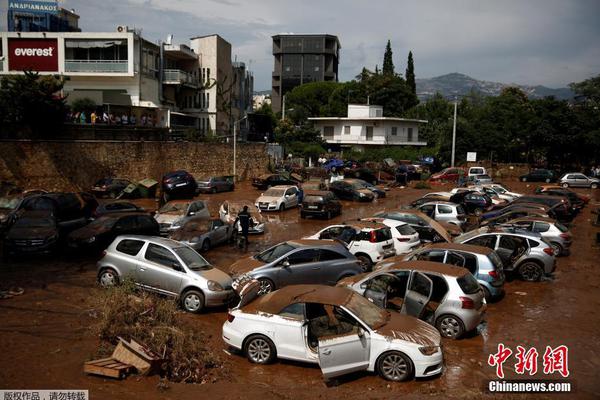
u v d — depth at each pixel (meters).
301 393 8.23
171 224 21.38
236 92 64.31
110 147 34.00
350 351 8.65
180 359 8.97
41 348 9.38
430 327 9.59
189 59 55.16
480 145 60.97
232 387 8.33
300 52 135.88
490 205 29.44
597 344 10.92
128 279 11.93
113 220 18.12
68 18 54.41
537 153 62.12
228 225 21.56
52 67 45.00
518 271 16.11
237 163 46.53
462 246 13.73
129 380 8.32
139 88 45.97
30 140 29.02
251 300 10.35
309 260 13.64
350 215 30.33
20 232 17.11
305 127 66.81
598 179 47.91
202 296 12.29
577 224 28.33
